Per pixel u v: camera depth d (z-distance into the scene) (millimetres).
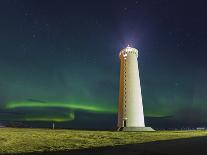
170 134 49875
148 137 40375
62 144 27422
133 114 73562
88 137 38719
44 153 19859
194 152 20922
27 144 27328
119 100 78062
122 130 68750
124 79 77812
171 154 19703
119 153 19719
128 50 80125
